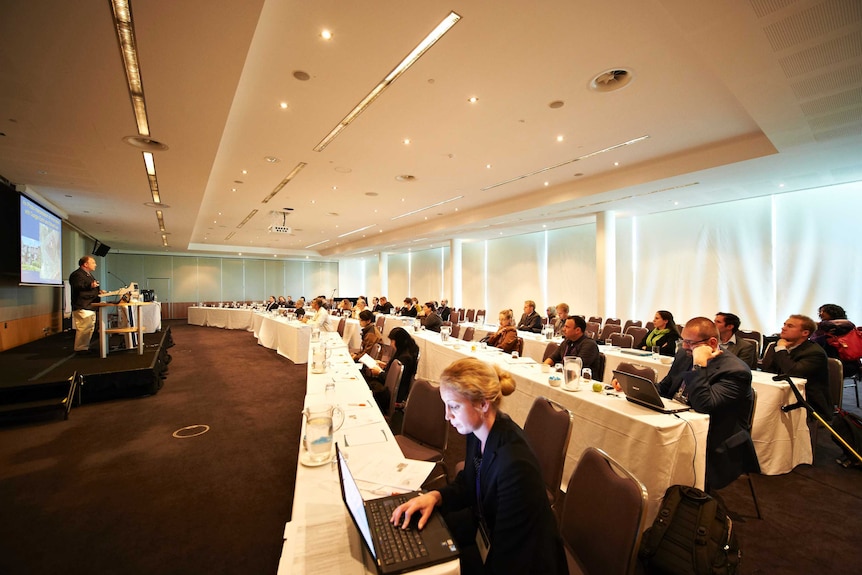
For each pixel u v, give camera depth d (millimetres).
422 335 6012
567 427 1772
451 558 1009
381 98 3449
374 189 6688
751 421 2275
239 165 5301
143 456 3131
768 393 2895
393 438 1836
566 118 3863
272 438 3525
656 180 5332
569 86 3254
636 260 8492
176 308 16688
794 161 4512
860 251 5719
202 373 6156
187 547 2016
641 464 2012
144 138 3805
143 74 2686
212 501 2461
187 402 4621
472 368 1267
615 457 2191
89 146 4000
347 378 3059
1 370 4488
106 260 15289
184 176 5125
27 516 2293
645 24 2486
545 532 1059
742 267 6887
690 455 2014
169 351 8188
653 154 4934
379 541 1057
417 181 6184
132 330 5406
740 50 2441
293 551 1050
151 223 8945
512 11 2369
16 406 3814
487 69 3000
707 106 3623
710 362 2352
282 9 2324
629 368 3090
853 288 5777
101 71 2617
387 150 4738
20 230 5238
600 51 2775
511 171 5656
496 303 11969
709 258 7289
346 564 1002
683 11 2156
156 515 2303
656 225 8102
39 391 4031
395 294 17016
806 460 2951
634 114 3777
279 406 4480
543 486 1115
